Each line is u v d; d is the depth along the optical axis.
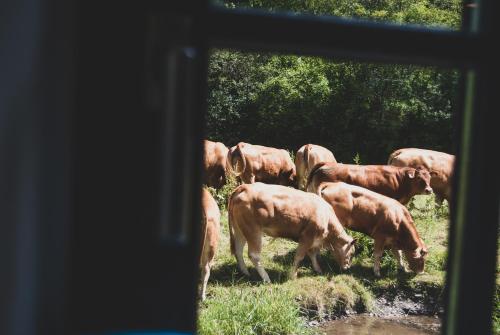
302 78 22.38
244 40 1.38
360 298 9.85
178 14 1.30
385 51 1.45
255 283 9.98
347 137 22.19
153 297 1.33
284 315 8.57
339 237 10.45
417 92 21.64
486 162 1.52
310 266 10.89
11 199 1.26
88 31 1.27
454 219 1.63
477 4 1.53
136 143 1.30
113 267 1.31
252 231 9.98
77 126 1.28
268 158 16.19
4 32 1.25
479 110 1.52
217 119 22.86
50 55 1.26
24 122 1.25
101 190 1.29
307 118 22.16
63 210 1.29
